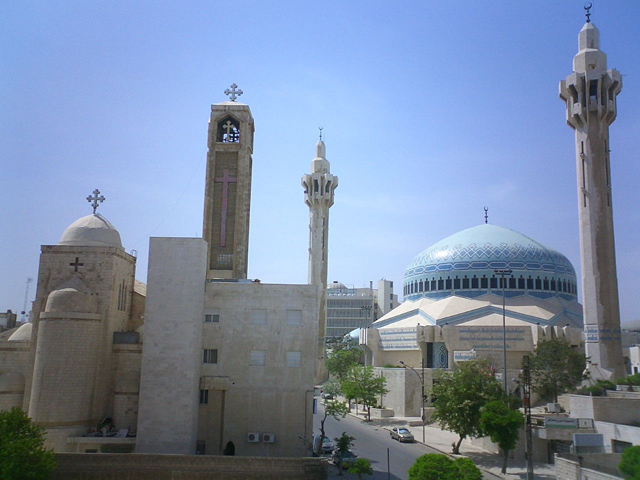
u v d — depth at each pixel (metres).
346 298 193.75
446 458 36.44
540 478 48.97
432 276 105.31
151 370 47.25
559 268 102.62
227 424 49.03
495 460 56.81
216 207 58.28
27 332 55.16
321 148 122.69
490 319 90.81
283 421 49.16
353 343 119.62
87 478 41.41
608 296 69.00
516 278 99.38
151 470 41.75
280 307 50.91
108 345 50.66
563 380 71.69
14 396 49.75
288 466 42.03
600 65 72.75
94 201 57.69
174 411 46.66
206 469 41.91
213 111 60.22
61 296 48.28
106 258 52.06
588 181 71.44
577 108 72.56
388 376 90.38
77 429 46.78
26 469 35.56
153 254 49.16
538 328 85.75
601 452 47.00
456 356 86.88
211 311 50.75
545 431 52.56
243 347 50.22
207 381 49.03
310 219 119.69
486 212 114.50
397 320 105.69
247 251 59.72
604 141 72.12
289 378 49.84
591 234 70.38
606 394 57.75
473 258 101.94
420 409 85.38
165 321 48.03
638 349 88.69
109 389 50.59
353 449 60.69
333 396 98.00
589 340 68.94
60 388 46.66
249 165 60.62
